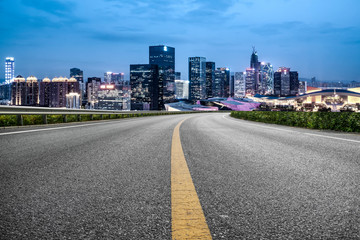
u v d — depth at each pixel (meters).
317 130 10.98
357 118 9.74
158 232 1.61
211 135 8.48
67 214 1.88
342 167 3.55
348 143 6.28
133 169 3.39
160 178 2.94
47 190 2.46
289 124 15.10
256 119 22.69
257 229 1.65
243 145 5.95
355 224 1.73
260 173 3.21
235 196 2.31
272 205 2.08
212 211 1.95
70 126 12.24
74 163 3.75
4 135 7.58
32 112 12.78
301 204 2.11
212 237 1.54
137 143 6.07
